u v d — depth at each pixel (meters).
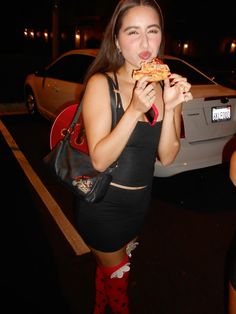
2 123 6.56
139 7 1.32
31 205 3.46
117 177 1.50
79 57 4.97
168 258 2.72
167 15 23.19
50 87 5.46
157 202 3.59
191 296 2.35
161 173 3.50
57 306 2.23
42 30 23.12
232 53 23.52
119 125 1.30
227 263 2.67
